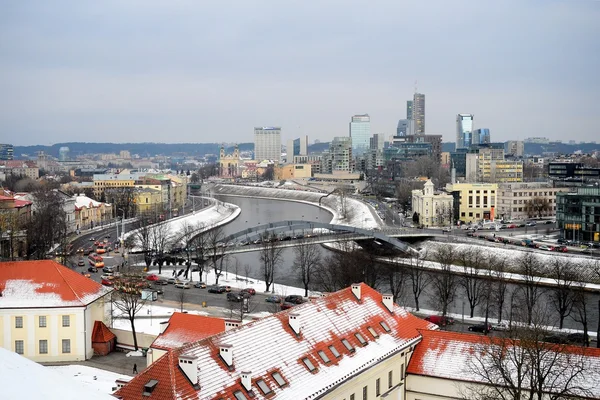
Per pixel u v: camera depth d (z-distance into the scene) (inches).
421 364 4468.5
